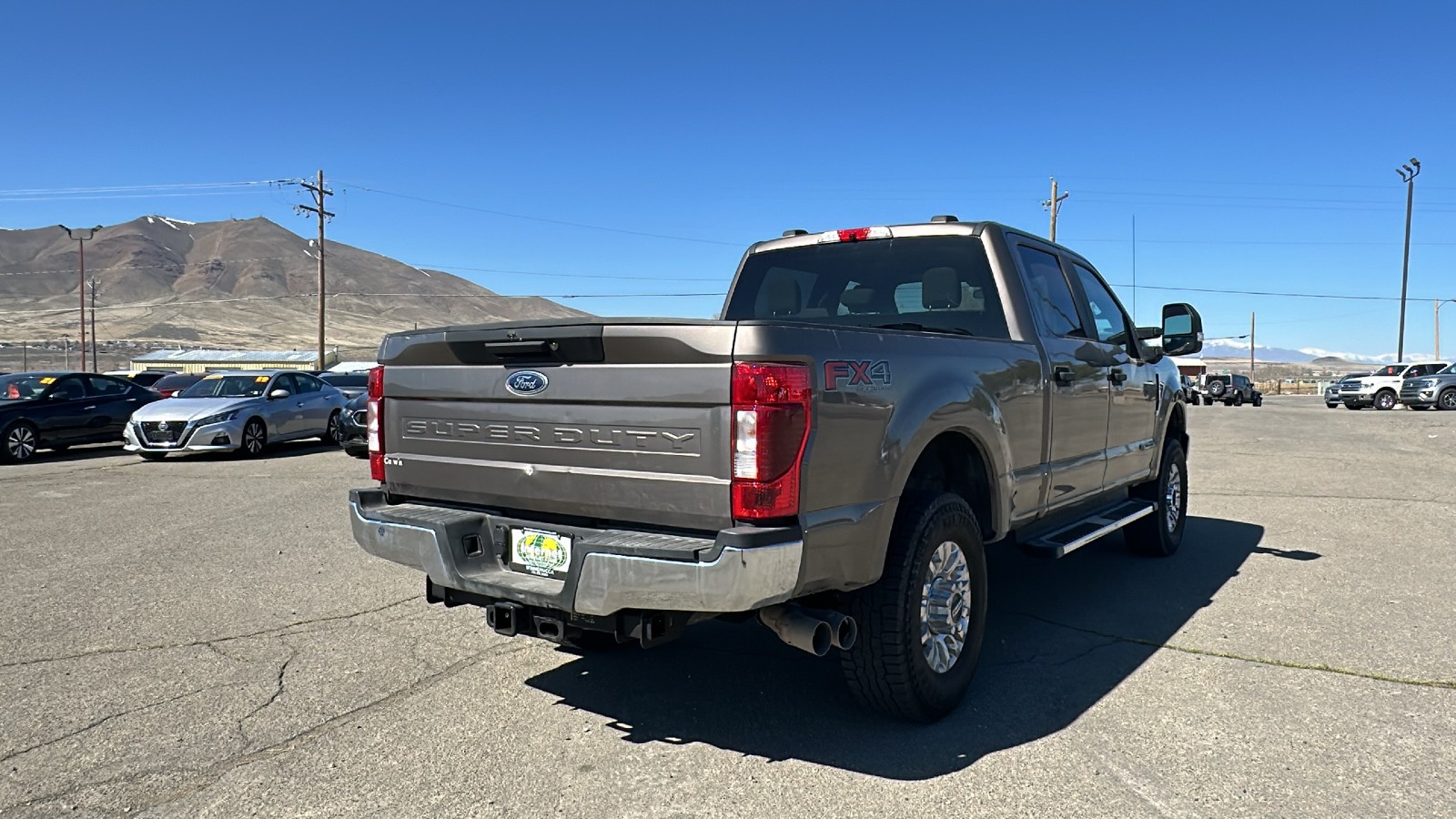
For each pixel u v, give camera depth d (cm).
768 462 288
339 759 336
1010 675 419
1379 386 3288
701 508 298
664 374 304
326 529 803
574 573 313
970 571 385
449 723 370
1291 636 469
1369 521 802
